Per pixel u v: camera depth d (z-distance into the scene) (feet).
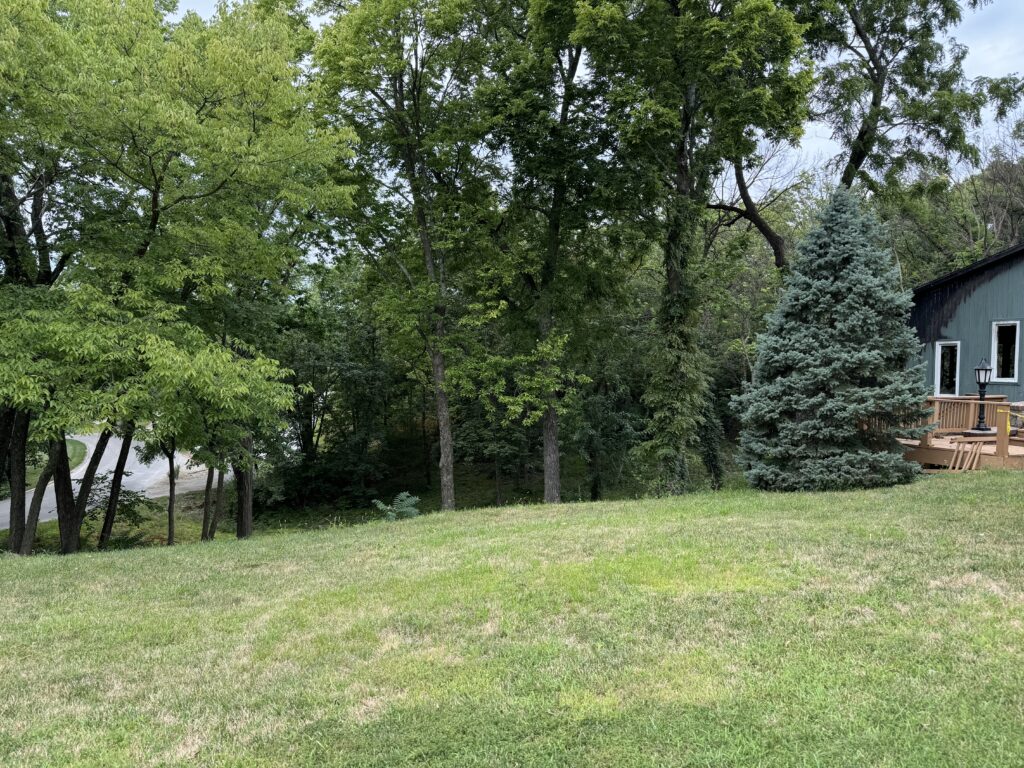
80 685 15.06
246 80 36.88
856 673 13.14
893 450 36.09
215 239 40.01
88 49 34.42
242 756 11.55
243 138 36.83
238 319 52.65
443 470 59.62
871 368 34.78
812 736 11.07
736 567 20.65
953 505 27.58
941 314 60.18
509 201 60.75
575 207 57.21
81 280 38.60
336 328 82.17
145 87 34.83
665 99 48.11
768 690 12.71
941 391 60.13
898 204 69.31
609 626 16.62
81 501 55.21
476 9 55.98
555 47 54.34
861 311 35.12
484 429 98.17
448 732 12.01
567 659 14.80
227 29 39.47
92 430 34.81
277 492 100.89
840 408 34.55
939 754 10.29
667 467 54.44
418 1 48.80
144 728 12.77
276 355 68.08
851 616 16.11
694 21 46.70
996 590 17.02
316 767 11.12
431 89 55.52
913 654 13.75
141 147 36.47
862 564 19.99
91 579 25.95
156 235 40.91
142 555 31.32
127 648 17.39
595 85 53.47
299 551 29.71
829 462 35.17
